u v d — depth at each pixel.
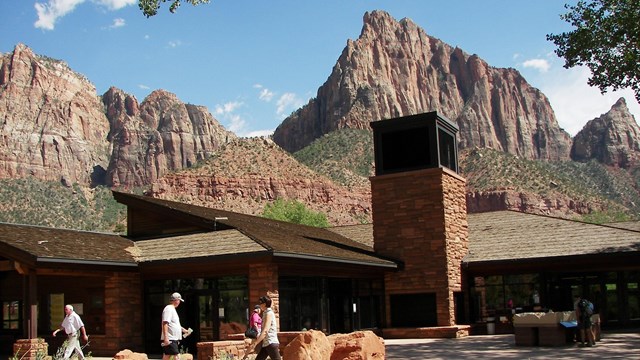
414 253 28.91
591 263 27.72
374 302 28.80
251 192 130.88
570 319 20.86
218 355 17.05
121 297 23.22
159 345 23.61
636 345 19.88
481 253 30.22
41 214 167.88
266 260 21.05
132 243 25.59
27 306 20.53
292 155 159.00
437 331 27.31
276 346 12.69
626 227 32.34
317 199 134.75
